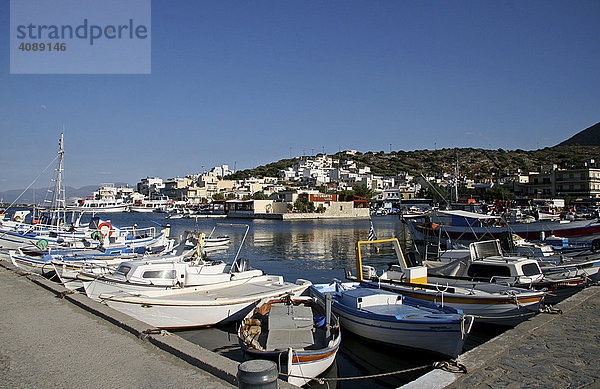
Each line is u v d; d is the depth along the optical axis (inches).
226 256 1369.3
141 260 574.6
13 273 654.5
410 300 522.0
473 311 503.2
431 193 3297.2
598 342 323.6
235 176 7263.8
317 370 358.9
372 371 421.1
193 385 244.7
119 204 4771.2
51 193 1134.4
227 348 461.4
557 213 1797.5
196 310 498.6
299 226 2945.4
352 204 4293.8
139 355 293.6
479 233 1189.1
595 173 2935.5
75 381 250.7
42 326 363.3
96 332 346.6
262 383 174.9
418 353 441.4
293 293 568.1
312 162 7480.3
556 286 569.9
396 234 2161.7
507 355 296.5
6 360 284.2
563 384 249.0
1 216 1188.5
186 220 3700.8
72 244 938.1
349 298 504.7
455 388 243.0
